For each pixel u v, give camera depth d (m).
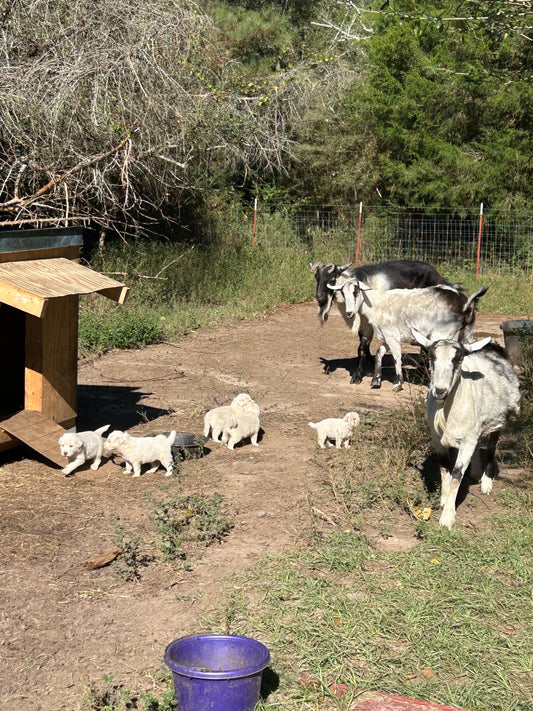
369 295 10.21
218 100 14.71
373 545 5.62
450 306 9.71
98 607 4.79
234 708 3.58
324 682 4.04
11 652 4.30
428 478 6.88
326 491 6.63
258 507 6.29
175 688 3.68
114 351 12.16
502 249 22.39
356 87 23.64
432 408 6.05
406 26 21.47
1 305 7.58
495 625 4.59
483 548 5.49
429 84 21.19
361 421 8.58
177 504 6.20
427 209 22.39
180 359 11.75
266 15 24.92
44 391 7.45
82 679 4.09
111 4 12.29
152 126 12.52
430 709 3.80
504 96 20.47
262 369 11.27
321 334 14.03
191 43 13.69
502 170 21.06
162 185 14.88
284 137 18.48
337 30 26.50
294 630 4.47
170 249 17.36
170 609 4.77
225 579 5.11
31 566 5.24
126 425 8.52
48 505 6.25
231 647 3.92
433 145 21.55
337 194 25.72
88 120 12.02
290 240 22.09
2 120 11.05
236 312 15.48
